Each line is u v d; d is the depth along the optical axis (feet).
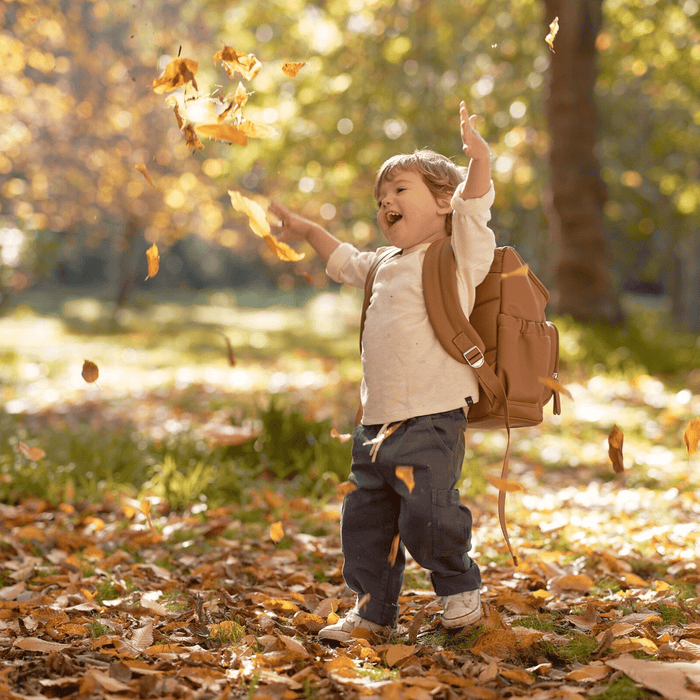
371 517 9.57
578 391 34.27
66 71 72.74
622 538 14.80
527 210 77.56
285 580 12.34
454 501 9.09
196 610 10.19
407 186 9.64
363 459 9.53
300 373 45.50
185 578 12.74
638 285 178.09
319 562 13.85
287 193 62.03
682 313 93.91
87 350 59.11
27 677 8.15
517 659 8.82
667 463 21.45
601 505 17.83
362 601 9.16
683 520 16.15
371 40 51.29
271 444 21.31
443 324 9.15
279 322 106.01
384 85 52.01
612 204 80.79
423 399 9.11
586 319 46.37
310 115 52.54
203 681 7.91
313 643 9.08
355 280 10.94
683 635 9.38
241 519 17.02
